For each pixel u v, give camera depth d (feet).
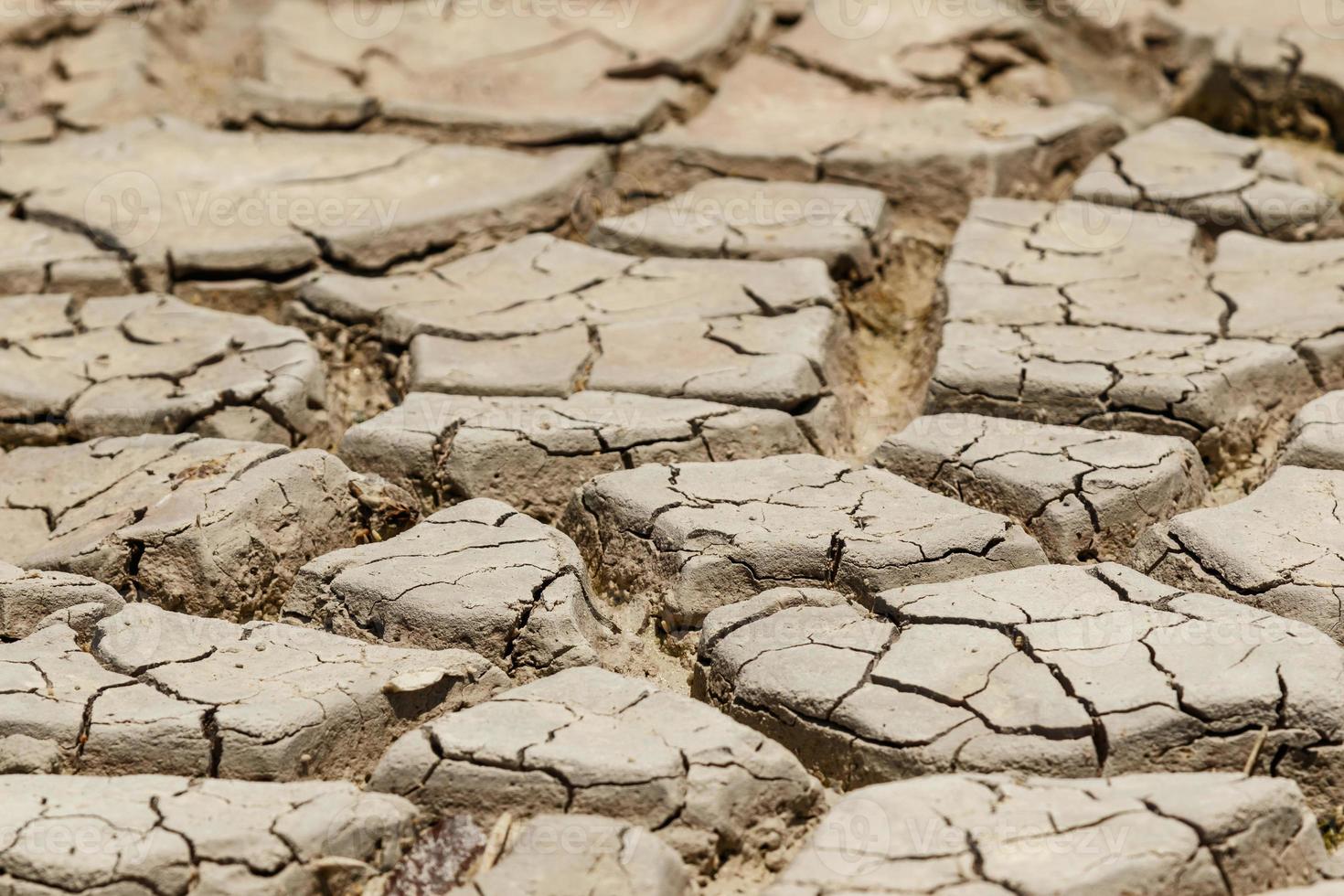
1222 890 10.76
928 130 24.62
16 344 19.15
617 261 21.13
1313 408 17.13
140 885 10.78
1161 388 17.29
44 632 13.80
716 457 17.02
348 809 11.39
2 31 27.94
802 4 28.50
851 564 14.62
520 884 10.72
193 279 21.06
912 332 21.17
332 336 20.06
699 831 11.59
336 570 14.75
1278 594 14.03
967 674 12.87
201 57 28.99
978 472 16.15
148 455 16.80
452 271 21.08
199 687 12.84
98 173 23.79
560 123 24.56
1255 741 12.23
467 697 13.42
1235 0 29.30
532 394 17.90
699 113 25.98
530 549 14.90
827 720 12.68
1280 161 23.72
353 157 24.41
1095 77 27.37
